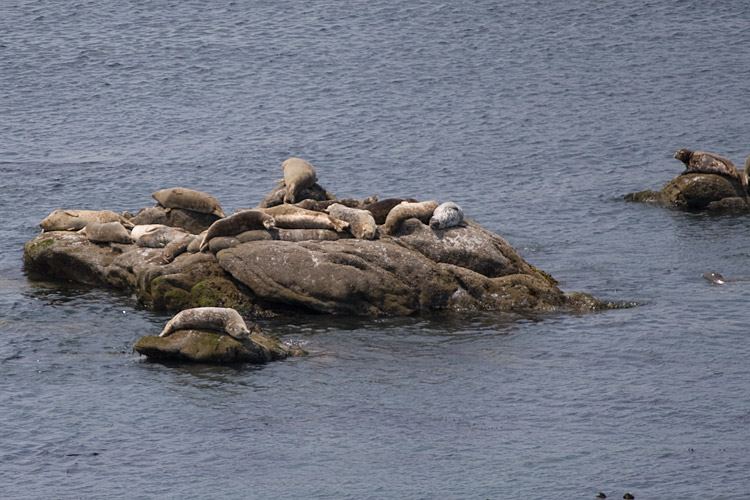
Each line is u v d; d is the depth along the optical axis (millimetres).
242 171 158750
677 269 105625
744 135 178125
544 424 66875
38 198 141375
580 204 138750
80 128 187875
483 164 163375
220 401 70438
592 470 60312
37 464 61344
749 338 82438
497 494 57750
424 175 157375
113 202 140875
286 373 75688
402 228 96312
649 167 160000
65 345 81688
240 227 94125
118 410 68938
